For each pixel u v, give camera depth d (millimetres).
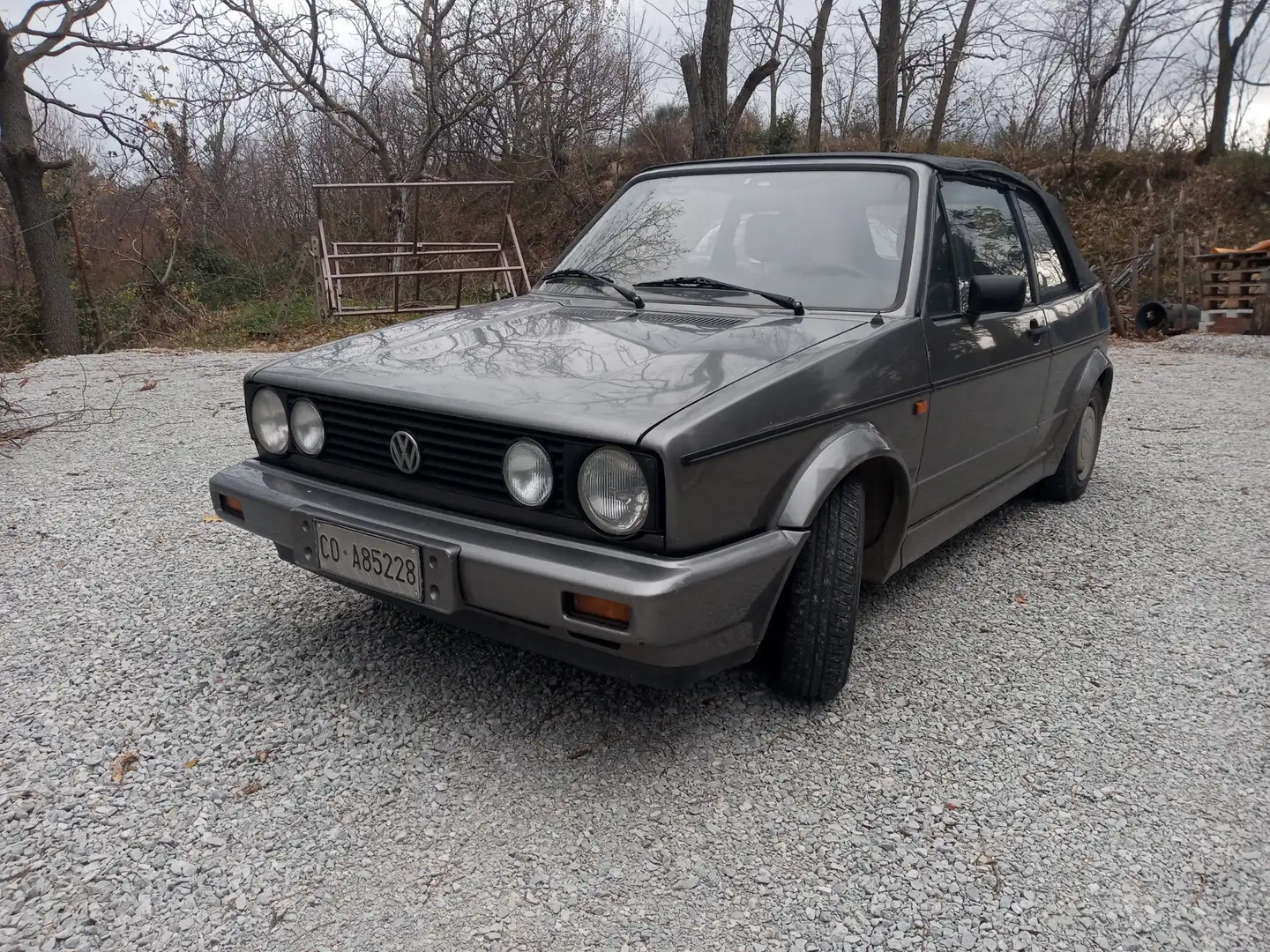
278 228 20891
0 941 1869
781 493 2492
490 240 20703
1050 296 4398
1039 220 4555
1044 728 2754
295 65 16922
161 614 3404
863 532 2922
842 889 2066
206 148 20984
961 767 2541
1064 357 4387
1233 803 2412
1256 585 3887
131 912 1960
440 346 2924
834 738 2664
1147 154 22031
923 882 2092
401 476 2604
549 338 2877
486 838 2207
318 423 2812
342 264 17375
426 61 18750
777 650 2748
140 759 2504
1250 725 2793
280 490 2846
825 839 2230
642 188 3945
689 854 2166
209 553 4047
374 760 2512
